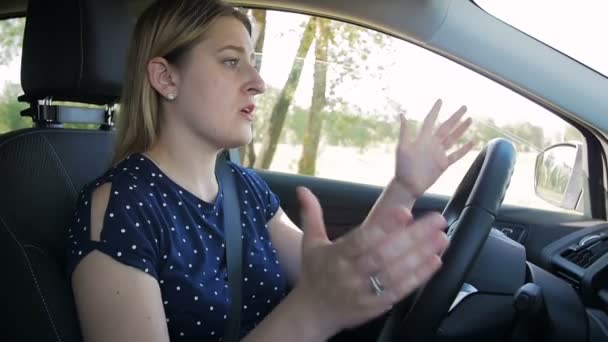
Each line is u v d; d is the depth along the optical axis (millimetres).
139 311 1005
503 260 1395
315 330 632
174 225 1169
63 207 1281
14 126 2109
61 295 1088
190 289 1150
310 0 2051
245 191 1435
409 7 1899
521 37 1867
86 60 1399
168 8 1270
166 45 1244
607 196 1989
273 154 2602
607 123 1875
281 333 636
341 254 595
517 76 1889
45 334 1039
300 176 2324
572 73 1861
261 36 2254
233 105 1253
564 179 2074
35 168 1246
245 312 1325
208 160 1311
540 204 2084
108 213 1082
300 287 639
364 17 2010
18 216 1133
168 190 1204
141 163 1213
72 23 1395
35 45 1410
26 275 1067
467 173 1398
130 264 1033
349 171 2471
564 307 1302
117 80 1469
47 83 1407
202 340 1184
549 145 2035
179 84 1253
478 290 1350
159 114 1287
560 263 1814
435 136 877
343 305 603
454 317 1301
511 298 1352
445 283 1127
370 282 583
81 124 1541
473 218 1176
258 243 1389
